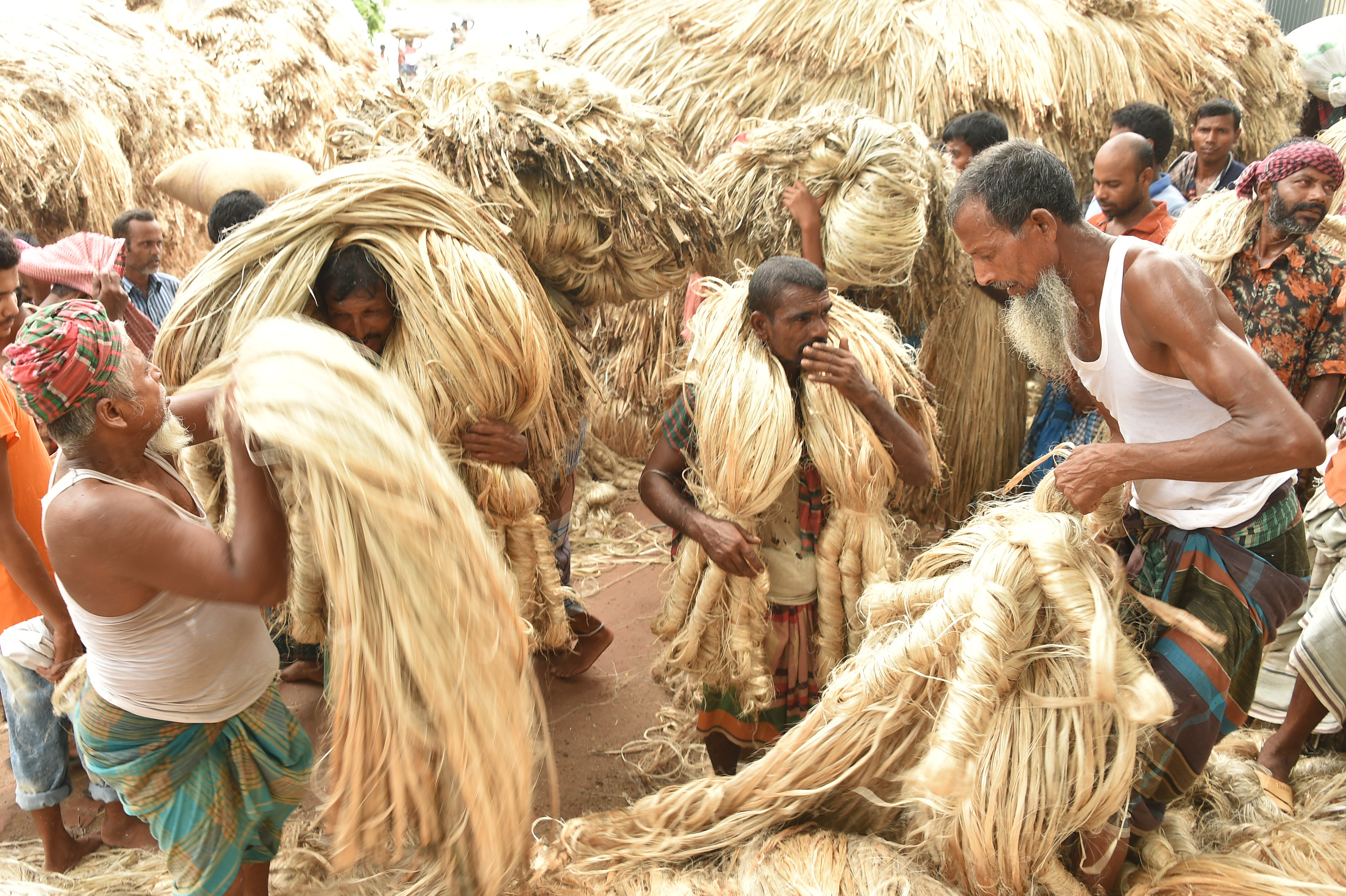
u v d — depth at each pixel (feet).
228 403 5.25
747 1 15.01
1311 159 8.78
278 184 15.99
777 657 8.20
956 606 6.24
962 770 5.94
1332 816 7.89
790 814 7.00
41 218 15.16
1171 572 6.79
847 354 7.47
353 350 5.46
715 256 10.19
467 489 7.74
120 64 17.24
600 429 16.80
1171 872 6.71
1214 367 5.49
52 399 5.10
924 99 14.47
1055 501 6.71
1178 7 18.39
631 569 13.96
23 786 7.93
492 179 8.02
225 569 5.33
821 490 7.92
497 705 5.46
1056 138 15.38
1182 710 6.37
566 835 7.13
